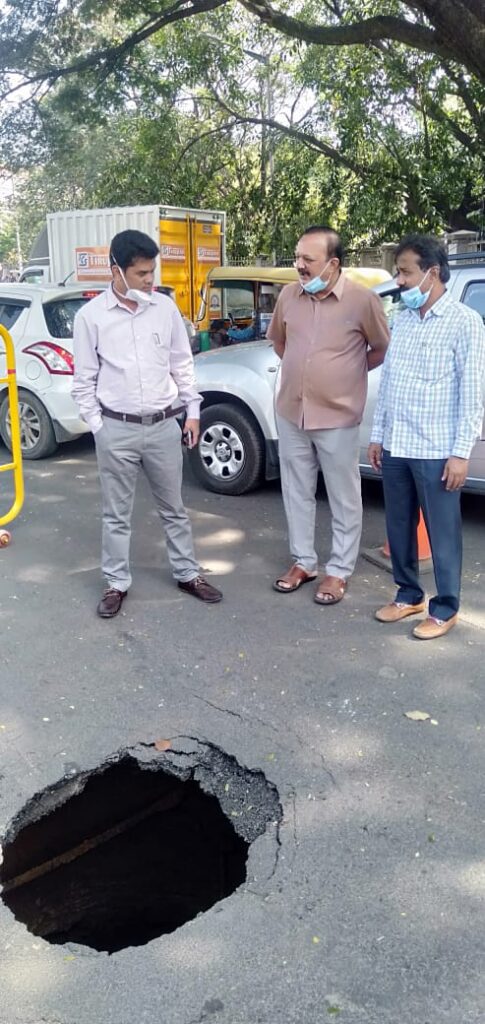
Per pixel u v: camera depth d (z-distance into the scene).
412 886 2.57
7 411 7.84
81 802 3.26
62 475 7.29
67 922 3.24
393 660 3.98
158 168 19.70
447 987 2.23
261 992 2.22
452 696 3.65
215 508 6.38
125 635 4.23
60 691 3.69
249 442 6.46
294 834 2.81
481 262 5.73
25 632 4.26
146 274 3.87
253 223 20.48
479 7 8.06
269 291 11.84
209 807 3.33
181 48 17.50
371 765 3.16
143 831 3.38
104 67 15.25
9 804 2.99
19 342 7.54
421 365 3.81
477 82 13.78
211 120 20.31
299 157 18.58
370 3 14.45
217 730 3.40
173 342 4.25
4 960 2.36
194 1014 2.15
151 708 3.56
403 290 3.88
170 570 5.09
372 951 2.34
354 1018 2.14
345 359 4.23
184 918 3.34
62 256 14.93
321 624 4.36
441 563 4.07
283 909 2.49
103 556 4.49
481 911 2.48
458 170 15.54
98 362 4.07
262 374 6.34
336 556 4.62
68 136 16.86
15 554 5.38
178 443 4.34
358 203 16.47
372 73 14.97
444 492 3.91
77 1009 2.18
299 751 3.26
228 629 4.29
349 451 4.39
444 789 3.02
